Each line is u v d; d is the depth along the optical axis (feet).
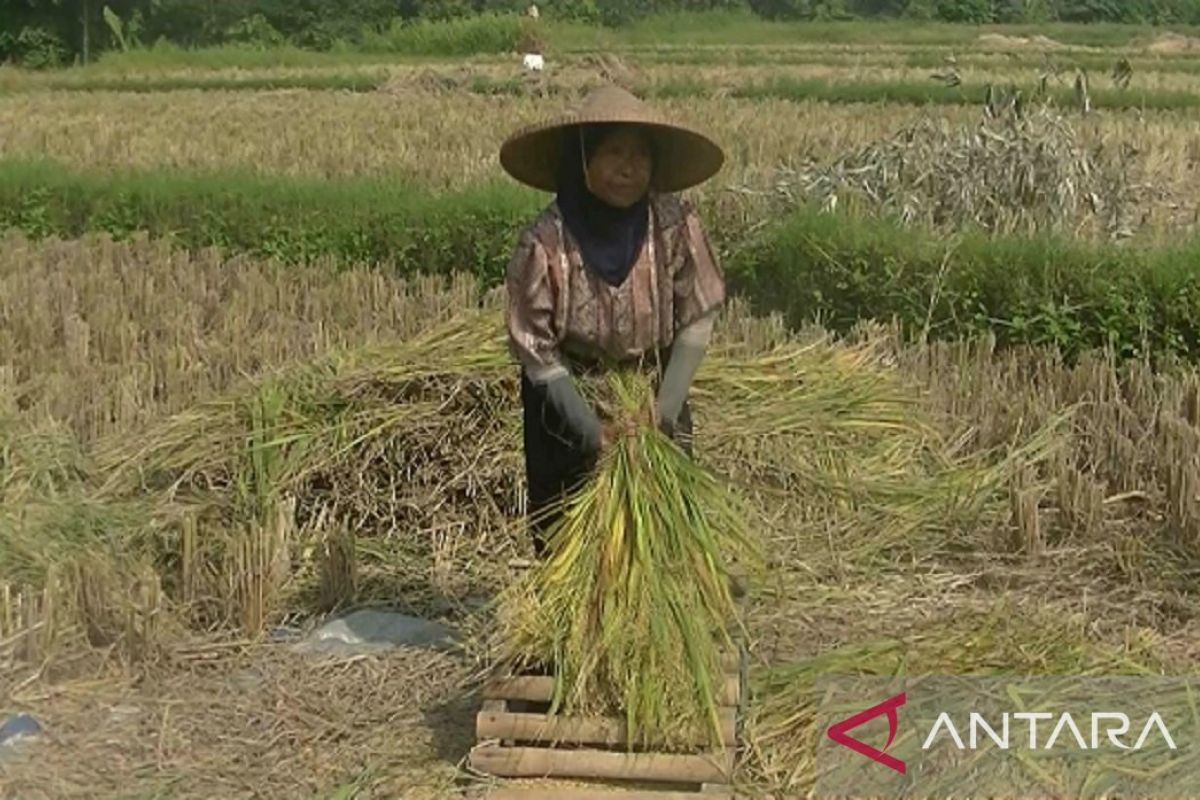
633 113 14.55
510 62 118.11
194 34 149.79
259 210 40.29
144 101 86.89
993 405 24.88
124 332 29.66
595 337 15.21
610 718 14.51
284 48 140.05
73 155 58.80
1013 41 148.05
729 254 34.83
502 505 20.93
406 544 20.70
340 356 23.30
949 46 139.74
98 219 42.65
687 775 14.24
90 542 19.69
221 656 17.98
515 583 15.74
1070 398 26.12
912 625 18.20
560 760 14.53
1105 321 29.71
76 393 25.64
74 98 90.27
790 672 16.61
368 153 57.72
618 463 14.82
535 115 73.15
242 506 20.51
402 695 16.93
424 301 32.73
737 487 21.07
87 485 21.71
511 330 15.11
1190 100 75.51
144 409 24.94
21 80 108.78
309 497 21.11
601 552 14.60
